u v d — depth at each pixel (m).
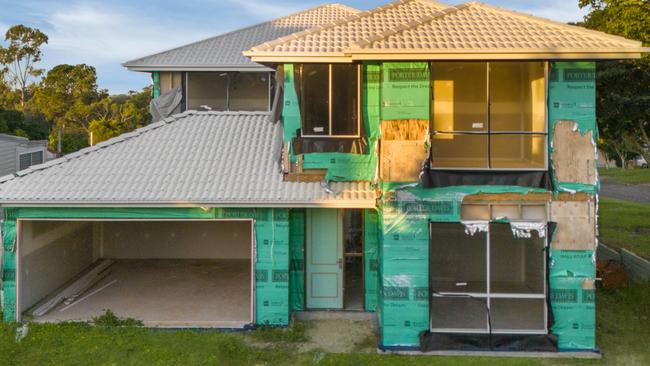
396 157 11.80
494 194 11.72
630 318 13.59
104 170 13.79
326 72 13.14
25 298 13.88
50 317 13.60
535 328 11.90
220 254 19.75
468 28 12.41
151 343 11.83
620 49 11.08
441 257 12.16
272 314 13.02
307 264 14.20
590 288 11.70
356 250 14.31
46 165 13.95
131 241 19.72
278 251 13.00
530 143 12.83
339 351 11.74
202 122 15.86
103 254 19.66
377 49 11.36
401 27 12.34
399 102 11.74
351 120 13.21
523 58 11.30
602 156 66.69
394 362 11.00
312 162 13.22
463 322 12.09
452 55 11.30
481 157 13.24
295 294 14.05
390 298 11.89
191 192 12.91
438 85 13.13
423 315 11.84
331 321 13.45
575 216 11.69
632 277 17.03
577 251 11.70
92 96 62.50
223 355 11.30
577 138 11.62
